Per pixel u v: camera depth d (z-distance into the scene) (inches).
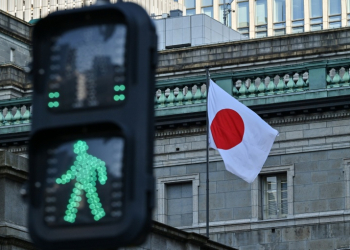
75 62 261.6
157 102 1959.9
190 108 1926.7
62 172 257.1
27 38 2412.6
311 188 1852.9
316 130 1866.4
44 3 5216.5
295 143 1872.5
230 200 1889.8
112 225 251.6
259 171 1761.8
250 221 1860.2
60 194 256.5
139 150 254.1
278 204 1875.0
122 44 260.1
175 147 1942.7
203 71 2071.9
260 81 1899.6
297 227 1839.3
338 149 1852.9
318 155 1861.5
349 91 1839.3
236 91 1902.1
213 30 2413.9
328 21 4574.3
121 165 255.0
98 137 257.9
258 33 4667.8
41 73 262.7
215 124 1780.3
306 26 4598.9
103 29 261.0
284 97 1868.8
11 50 2372.0
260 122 1766.7
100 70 260.2
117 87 259.1
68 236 252.5
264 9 4670.3
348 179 1834.4
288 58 2006.6
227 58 2069.4
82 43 261.7
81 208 254.4
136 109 257.1
